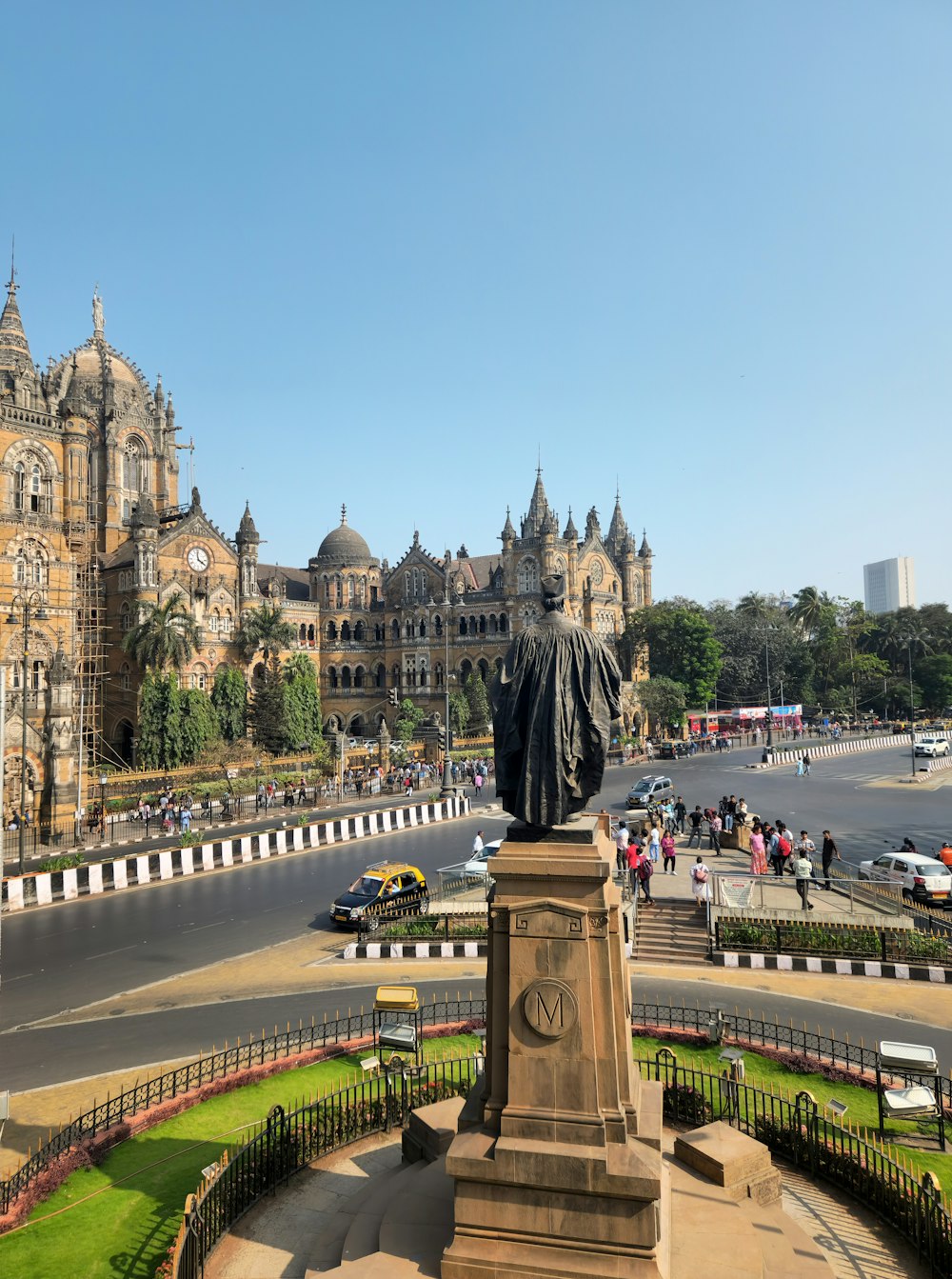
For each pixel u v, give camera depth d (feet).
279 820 180.45
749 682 429.38
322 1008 75.31
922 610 467.52
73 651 211.82
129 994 79.61
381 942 91.15
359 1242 38.09
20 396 229.25
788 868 107.65
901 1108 47.91
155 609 244.83
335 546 373.61
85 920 105.81
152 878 127.54
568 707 37.70
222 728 255.29
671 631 354.33
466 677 339.98
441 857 137.08
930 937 84.43
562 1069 34.40
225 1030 70.49
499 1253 33.40
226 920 105.09
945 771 238.27
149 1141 51.72
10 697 167.22
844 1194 44.75
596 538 362.74
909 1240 40.01
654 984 79.56
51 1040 69.21
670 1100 52.26
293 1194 45.11
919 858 103.81
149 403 327.06
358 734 357.61
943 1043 65.31
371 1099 53.62
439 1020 71.15
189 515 295.69
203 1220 39.01
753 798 186.19
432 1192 40.37
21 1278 38.96
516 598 333.42
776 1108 53.62
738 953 84.58
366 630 368.68
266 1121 47.34
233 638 304.09
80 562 274.98
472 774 227.81
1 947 94.73
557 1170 33.06
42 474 215.72
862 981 80.02
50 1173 46.62
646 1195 32.07
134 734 268.41
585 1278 32.24
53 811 160.66
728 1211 38.93
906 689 415.85
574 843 36.40
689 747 295.07
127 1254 40.68
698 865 97.35
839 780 218.59
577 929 34.86
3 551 199.93
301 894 117.39
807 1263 36.45
